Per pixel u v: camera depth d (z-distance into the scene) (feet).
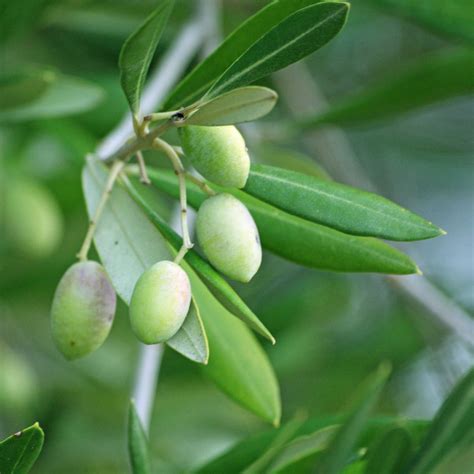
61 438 2.73
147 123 1.54
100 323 1.56
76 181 2.69
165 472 2.76
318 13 1.46
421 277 2.21
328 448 1.58
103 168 1.64
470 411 1.58
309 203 1.53
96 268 1.57
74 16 2.63
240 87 1.46
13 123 2.30
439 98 2.15
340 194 1.53
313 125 2.24
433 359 2.56
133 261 1.60
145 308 1.48
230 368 1.77
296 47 1.48
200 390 2.72
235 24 2.66
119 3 2.61
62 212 2.71
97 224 1.61
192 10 2.35
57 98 2.05
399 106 2.17
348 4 1.46
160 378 2.63
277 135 2.29
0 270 2.60
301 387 2.71
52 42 2.69
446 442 1.58
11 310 2.74
